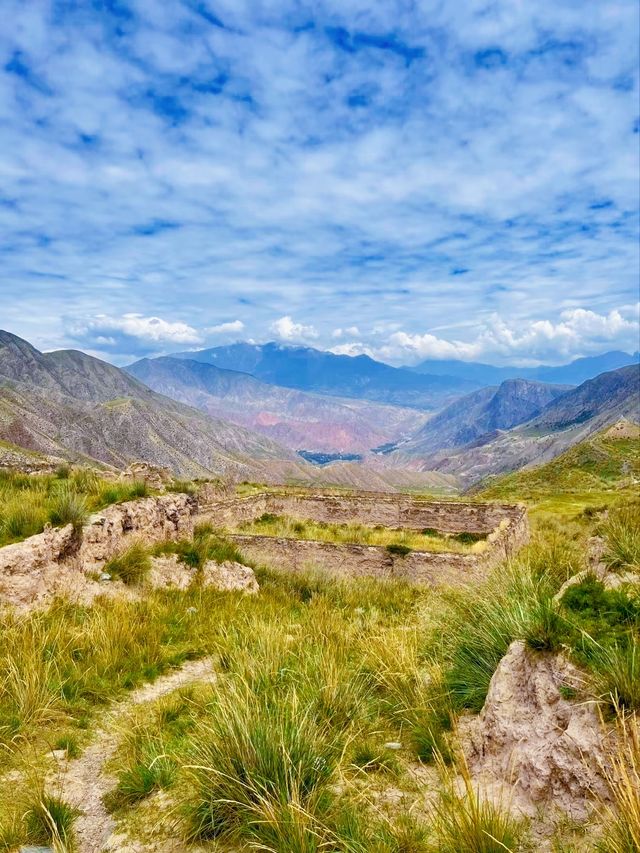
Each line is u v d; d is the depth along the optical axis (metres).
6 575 8.53
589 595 5.20
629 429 133.00
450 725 5.61
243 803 4.36
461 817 3.75
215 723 5.18
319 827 4.04
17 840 4.31
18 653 7.04
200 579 12.19
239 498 24.81
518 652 5.06
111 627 8.48
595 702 3.93
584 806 3.83
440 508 24.98
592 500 50.19
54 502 10.98
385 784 4.85
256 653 7.37
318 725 5.47
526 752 4.35
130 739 5.79
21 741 5.69
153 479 23.34
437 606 9.10
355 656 7.77
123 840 4.34
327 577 15.70
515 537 20.86
